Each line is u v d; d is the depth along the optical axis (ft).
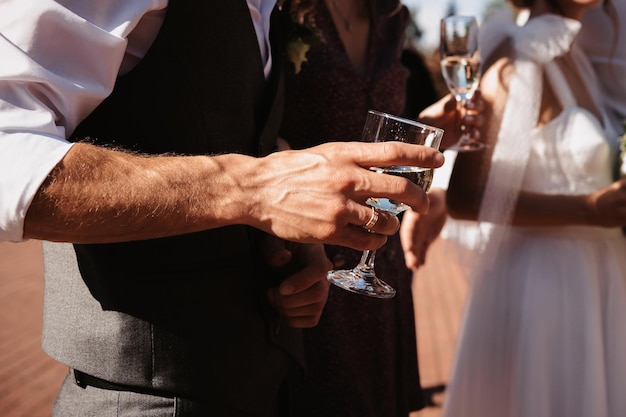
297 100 7.21
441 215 9.29
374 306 7.50
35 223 3.58
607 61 8.80
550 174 8.18
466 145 7.42
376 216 3.77
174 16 4.30
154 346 4.37
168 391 4.40
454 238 8.63
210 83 4.50
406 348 8.07
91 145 3.77
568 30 7.91
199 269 4.53
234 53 4.65
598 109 8.62
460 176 8.21
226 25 4.58
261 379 4.93
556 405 7.97
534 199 8.01
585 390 7.89
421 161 3.79
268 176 3.85
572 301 8.05
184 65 4.38
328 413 7.11
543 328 8.02
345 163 3.76
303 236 3.81
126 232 3.71
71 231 3.64
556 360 8.01
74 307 4.49
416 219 8.93
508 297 8.29
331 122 7.22
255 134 5.04
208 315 4.55
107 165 3.69
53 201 3.55
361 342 7.46
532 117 7.91
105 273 4.39
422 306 23.81
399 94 7.85
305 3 6.55
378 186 3.73
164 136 4.38
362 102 7.38
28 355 17.79
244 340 4.76
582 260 8.14
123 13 4.04
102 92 4.03
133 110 4.31
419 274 29.48
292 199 3.77
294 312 5.08
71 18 3.81
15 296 23.32
